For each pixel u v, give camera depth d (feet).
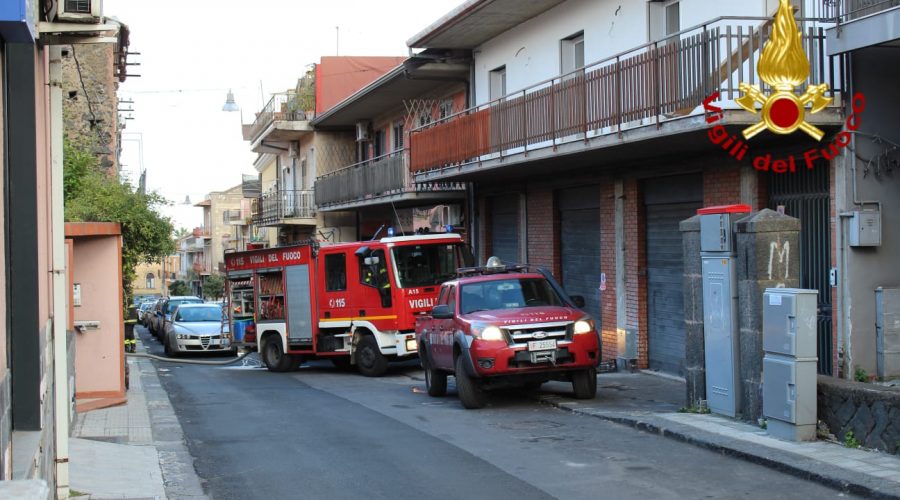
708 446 30.48
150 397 52.42
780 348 30.30
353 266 65.67
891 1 34.63
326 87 121.08
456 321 44.37
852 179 38.22
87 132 99.96
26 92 18.11
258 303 73.97
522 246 70.44
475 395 43.21
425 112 89.25
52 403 22.72
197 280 296.92
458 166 66.69
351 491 26.76
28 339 17.95
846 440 28.91
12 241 17.88
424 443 34.22
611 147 47.75
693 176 50.24
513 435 35.42
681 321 51.96
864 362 38.37
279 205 126.11
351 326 65.72
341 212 118.62
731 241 34.35
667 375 53.01
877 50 38.40
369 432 37.24
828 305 40.19
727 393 34.73
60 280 23.58
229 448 34.60
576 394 44.32
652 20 52.49
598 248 61.11
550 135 53.83
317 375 67.67
